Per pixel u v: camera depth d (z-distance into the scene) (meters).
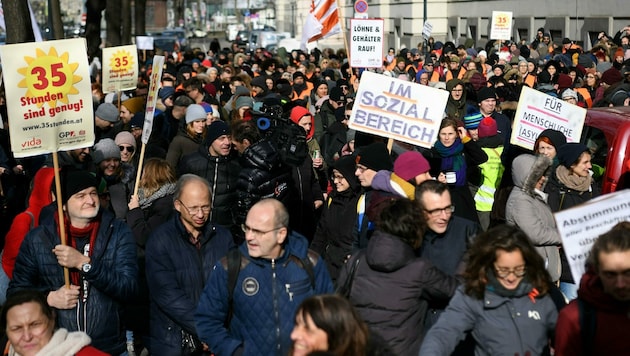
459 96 14.98
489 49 30.08
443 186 5.96
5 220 10.32
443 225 5.97
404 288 5.44
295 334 4.34
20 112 6.22
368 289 5.48
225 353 5.43
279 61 25.44
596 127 8.93
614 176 8.20
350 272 5.58
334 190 7.73
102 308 6.04
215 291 5.50
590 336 4.52
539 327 5.01
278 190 7.87
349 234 7.44
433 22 44.41
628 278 4.39
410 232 5.43
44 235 6.05
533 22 36.28
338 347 4.30
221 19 97.12
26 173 10.98
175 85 20.44
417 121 8.23
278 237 5.39
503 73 20.86
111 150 8.42
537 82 19.20
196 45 59.88
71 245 6.05
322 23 16.78
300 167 8.80
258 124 8.78
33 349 5.12
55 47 6.27
